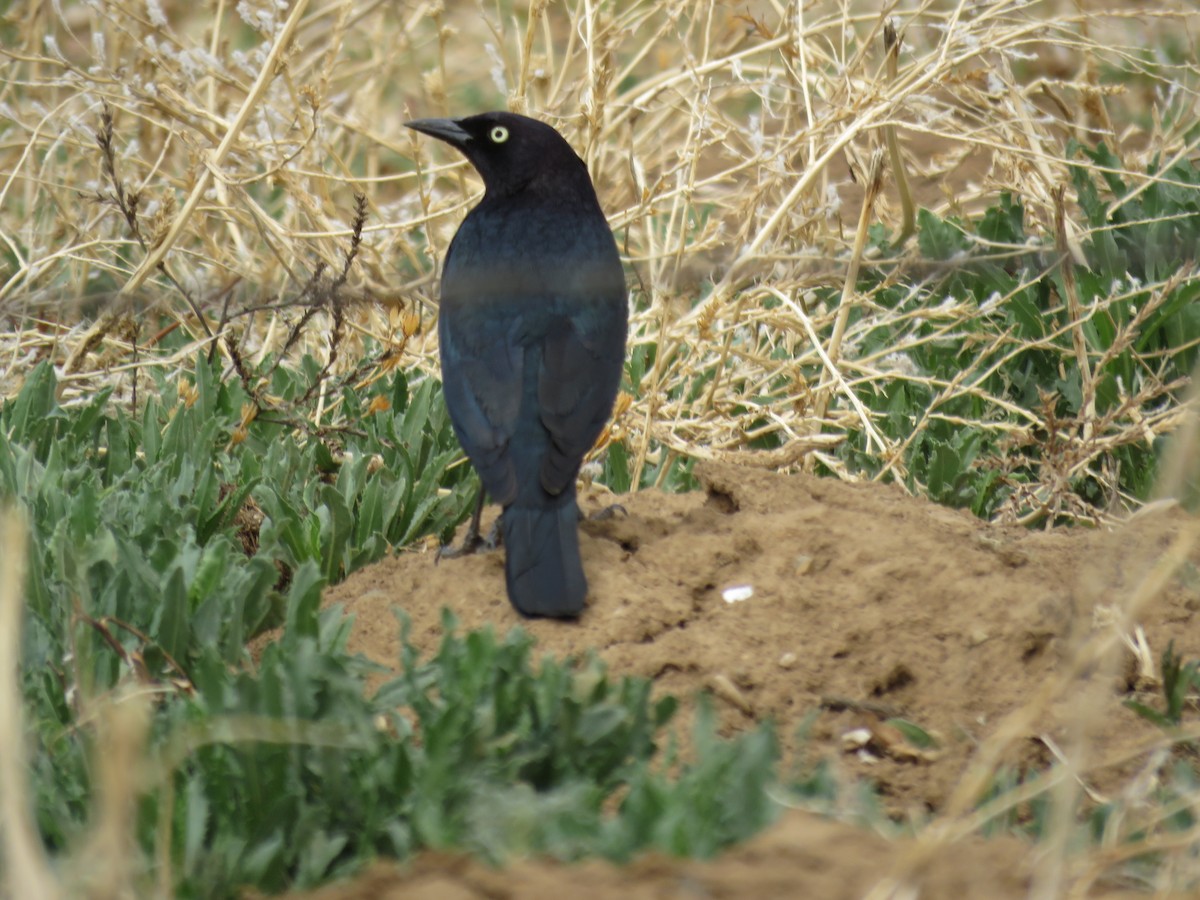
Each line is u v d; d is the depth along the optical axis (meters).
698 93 14.12
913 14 13.59
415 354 12.41
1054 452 11.02
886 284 12.00
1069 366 12.77
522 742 7.06
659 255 12.57
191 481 9.74
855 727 7.94
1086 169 14.60
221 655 7.94
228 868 6.37
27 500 9.09
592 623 8.48
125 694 7.21
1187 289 12.16
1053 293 13.27
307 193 14.08
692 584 8.82
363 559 9.66
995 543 9.10
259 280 13.93
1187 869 6.55
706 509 9.60
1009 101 15.00
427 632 8.55
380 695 7.26
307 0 12.45
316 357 13.58
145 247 12.77
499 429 8.86
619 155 15.16
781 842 6.43
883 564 8.80
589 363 9.17
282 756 6.66
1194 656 8.40
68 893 5.72
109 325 11.91
